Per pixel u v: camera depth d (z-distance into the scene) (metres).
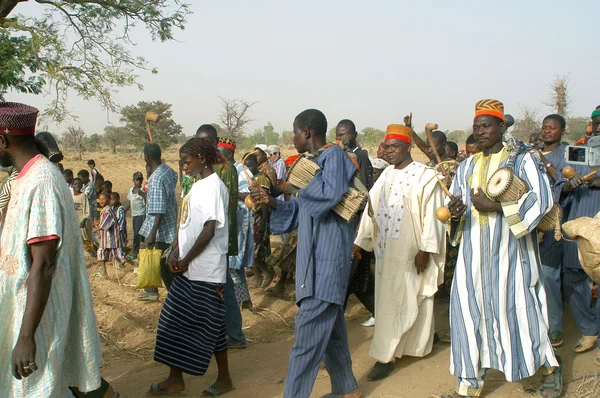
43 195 3.08
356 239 5.24
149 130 5.99
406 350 4.86
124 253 9.49
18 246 3.07
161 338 4.35
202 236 4.24
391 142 4.91
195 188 4.39
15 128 3.13
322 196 3.62
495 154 4.01
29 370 2.95
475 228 3.96
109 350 5.89
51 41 9.46
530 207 3.66
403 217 4.77
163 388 4.39
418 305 4.83
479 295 3.91
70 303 3.23
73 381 3.40
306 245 3.78
